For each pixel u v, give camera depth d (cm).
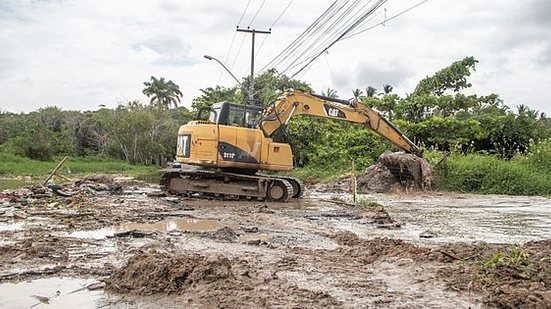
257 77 4566
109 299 578
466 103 3769
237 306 546
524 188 2341
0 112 7812
